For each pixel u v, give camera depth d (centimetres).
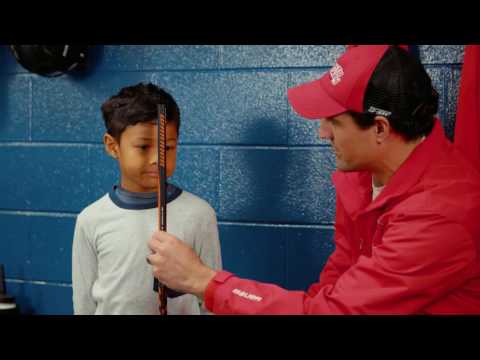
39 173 199
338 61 121
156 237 125
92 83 192
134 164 139
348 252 149
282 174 178
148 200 145
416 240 107
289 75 176
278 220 179
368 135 117
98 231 146
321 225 176
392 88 114
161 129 123
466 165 120
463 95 146
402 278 108
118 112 141
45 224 200
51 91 196
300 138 176
